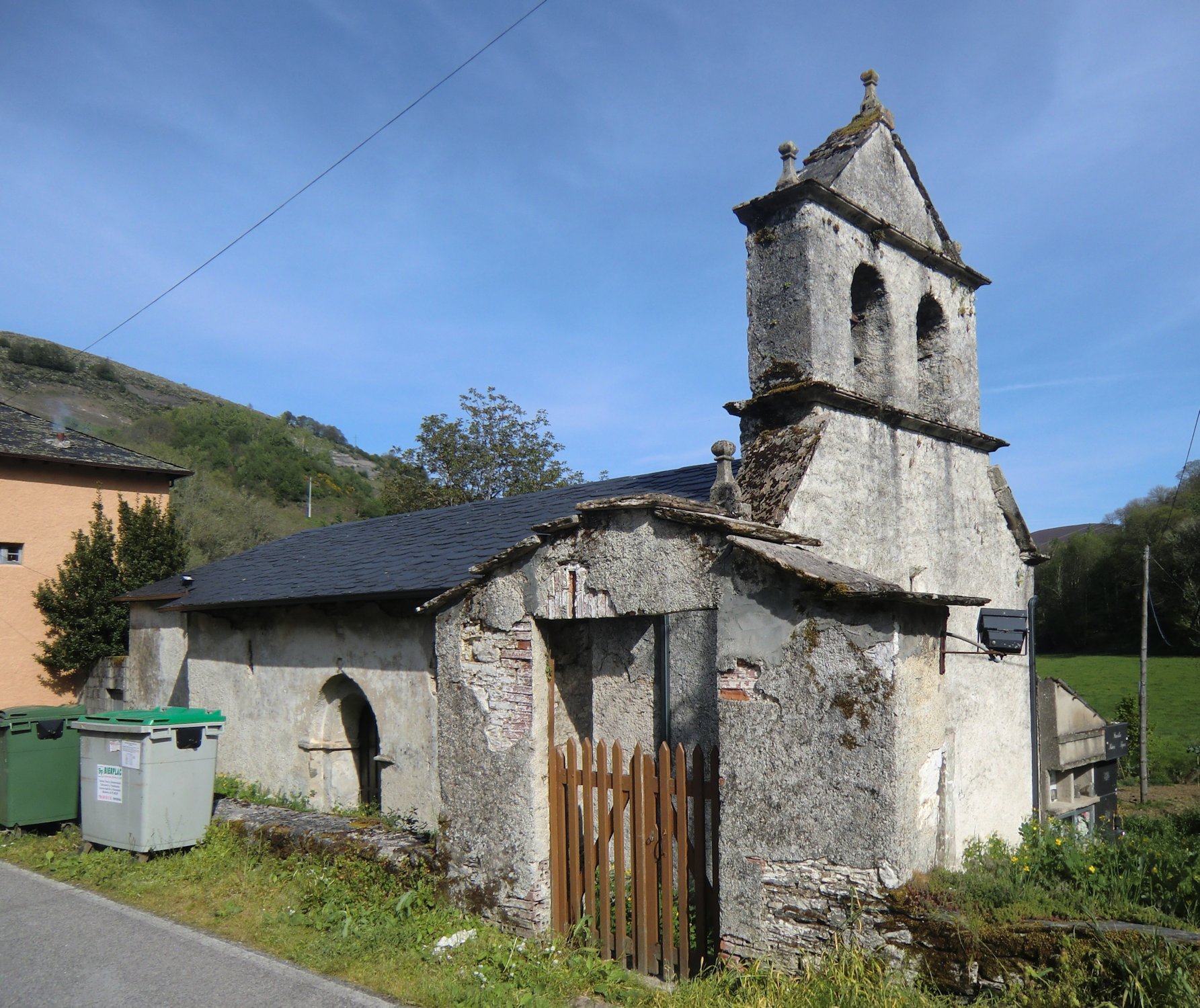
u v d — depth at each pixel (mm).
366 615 10539
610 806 6336
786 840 5230
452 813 7016
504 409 37688
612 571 6223
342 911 7074
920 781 5105
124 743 9023
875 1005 4453
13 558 17062
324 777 11266
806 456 7527
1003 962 4461
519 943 6223
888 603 4941
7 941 6852
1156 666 35938
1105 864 6570
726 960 5426
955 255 10320
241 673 12547
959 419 10164
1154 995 3984
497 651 6832
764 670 5402
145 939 6859
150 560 17203
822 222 8359
